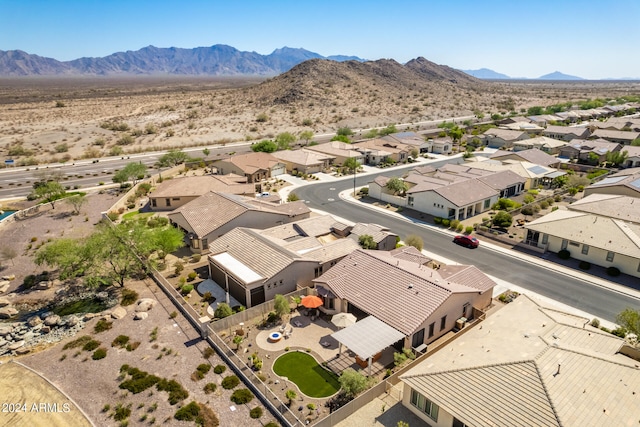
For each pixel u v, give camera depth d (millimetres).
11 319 38969
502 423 22203
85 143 132500
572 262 50094
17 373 30984
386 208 71625
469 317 38250
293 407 27438
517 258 51500
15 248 54469
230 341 34562
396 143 116250
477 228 59906
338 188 84062
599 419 21609
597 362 25594
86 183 87062
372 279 38375
